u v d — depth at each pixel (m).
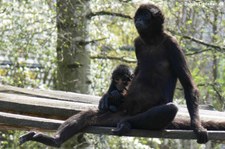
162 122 9.37
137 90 9.89
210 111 11.56
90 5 17.53
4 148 18.69
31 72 20.50
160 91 9.84
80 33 17.25
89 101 11.93
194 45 23.02
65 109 10.62
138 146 18.17
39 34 18.77
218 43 18.92
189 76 9.84
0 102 10.54
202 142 9.35
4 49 18.17
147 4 10.07
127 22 19.78
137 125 9.51
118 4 18.34
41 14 18.39
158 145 21.70
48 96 11.90
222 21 19.28
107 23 19.92
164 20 10.05
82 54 17.36
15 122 9.80
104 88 18.62
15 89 11.94
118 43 19.89
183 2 17.66
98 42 18.62
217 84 18.88
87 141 16.86
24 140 9.09
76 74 17.33
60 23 17.33
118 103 10.02
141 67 10.05
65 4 17.03
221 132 9.56
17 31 18.19
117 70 10.30
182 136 9.48
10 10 18.23
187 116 10.05
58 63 17.56
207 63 23.34
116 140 18.11
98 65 18.59
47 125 9.80
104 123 9.84
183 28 18.48
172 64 9.95
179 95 20.05
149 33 10.02
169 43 9.98
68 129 9.52
